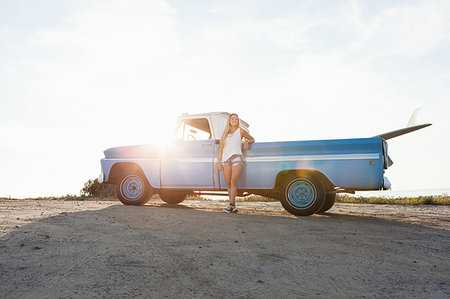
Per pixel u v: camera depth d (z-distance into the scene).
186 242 3.72
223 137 6.13
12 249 3.21
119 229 4.27
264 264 3.02
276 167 6.00
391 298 2.34
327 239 4.02
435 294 2.42
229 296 2.31
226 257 3.19
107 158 7.38
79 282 2.46
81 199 11.06
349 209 7.93
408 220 5.78
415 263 3.15
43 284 2.40
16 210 5.96
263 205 9.16
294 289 2.47
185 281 2.56
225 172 6.12
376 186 5.43
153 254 3.21
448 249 3.68
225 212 6.04
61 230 4.08
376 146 5.48
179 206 7.62
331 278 2.71
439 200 10.59
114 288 2.37
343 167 5.60
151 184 6.93
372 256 3.34
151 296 2.27
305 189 5.90
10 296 2.20
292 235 4.19
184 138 6.97
